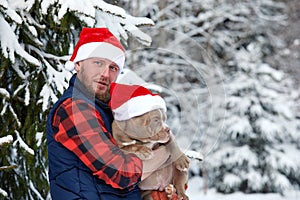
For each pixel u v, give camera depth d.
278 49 13.03
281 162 10.24
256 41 12.57
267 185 10.24
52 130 1.96
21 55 2.85
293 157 10.38
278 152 10.38
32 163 3.16
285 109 10.78
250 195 10.06
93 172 1.89
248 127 10.43
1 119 3.00
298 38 13.79
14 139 3.04
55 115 1.96
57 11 2.91
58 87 3.02
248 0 12.70
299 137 10.75
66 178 1.90
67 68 2.16
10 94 3.07
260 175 10.27
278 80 11.05
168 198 2.06
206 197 9.91
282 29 13.77
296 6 13.88
